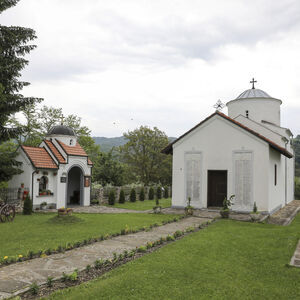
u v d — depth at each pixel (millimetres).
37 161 20938
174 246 10008
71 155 22938
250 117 25703
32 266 7910
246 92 26891
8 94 18359
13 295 6027
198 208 20750
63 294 6078
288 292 6438
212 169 20609
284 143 23219
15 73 19219
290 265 8156
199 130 21203
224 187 20672
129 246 10164
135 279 6836
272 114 25750
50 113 37219
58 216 15516
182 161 21609
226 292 6344
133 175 49406
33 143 33719
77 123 39125
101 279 6953
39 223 14883
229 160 20094
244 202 19438
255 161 19328
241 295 6227
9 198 20234
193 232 12820
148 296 6008
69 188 25766
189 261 8359
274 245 10508
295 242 10953
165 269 7621
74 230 13000
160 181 51250
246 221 16375
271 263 8445
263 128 22469
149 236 11867
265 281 7074
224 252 9500
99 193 26031
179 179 21609
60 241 10758
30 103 19312
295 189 43375
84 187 24109
